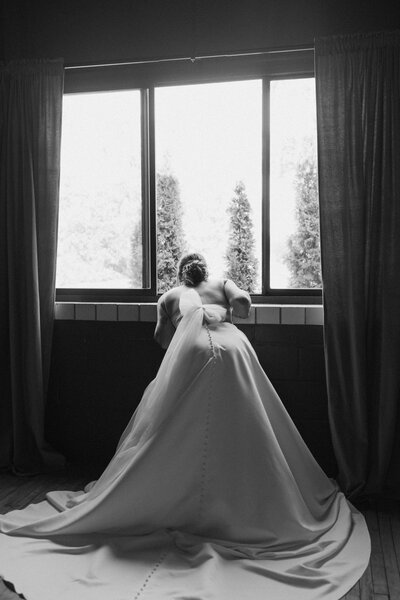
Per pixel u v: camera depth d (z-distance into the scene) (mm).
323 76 2787
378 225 2748
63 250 3297
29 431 3174
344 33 2869
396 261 2699
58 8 3184
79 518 2154
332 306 2779
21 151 3154
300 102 3004
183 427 2172
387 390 2691
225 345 2312
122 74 3166
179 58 3049
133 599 1755
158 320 2744
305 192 3025
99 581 1857
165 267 3203
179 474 2146
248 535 2107
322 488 2561
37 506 2510
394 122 2707
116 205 3250
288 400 2984
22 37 3230
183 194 3160
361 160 2742
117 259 3262
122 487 2141
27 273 3111
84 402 3230
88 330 3201
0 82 3186
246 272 3109
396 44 2715
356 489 2682
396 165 2707
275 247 3066
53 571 1939
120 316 3127
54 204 3133
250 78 3037
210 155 3117
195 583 1843
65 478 2975
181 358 2264
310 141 3010
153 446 2162
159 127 3162
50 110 3129
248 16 2969
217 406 2195
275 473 2184
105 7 3131
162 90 3146
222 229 3125
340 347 2768
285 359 2975
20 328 3170
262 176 3053
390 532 2342
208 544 2041
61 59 3102
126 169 3227
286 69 2980
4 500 2670
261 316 2955
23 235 3148
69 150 3287
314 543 2125
